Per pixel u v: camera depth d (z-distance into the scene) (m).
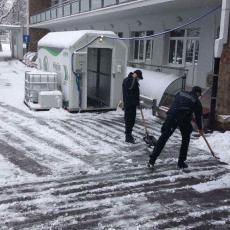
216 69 9.25
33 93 11.93
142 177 6.30
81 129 9.48
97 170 6.53
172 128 6.59
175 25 15.90
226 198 5.59
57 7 26.30
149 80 12.59
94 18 20.88
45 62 13.98
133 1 14.61
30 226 4.58
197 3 12.77
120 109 12.13
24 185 5.79
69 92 11.43
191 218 4.93
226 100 9.12
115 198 5.45
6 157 7.09
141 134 9.12
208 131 9.30
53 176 6.19
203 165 6.97
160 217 4.93
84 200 5.35
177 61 16.39
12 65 30.50
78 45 11.24
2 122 9.98
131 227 4.64
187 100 6.54
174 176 6.38
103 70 12.62
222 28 9.04
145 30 18.50
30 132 9.02
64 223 4.68
